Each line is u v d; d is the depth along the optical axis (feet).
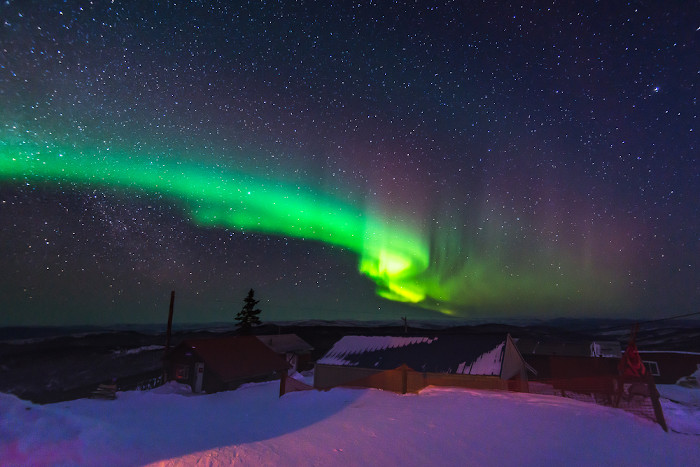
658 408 26.35
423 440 22.41
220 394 73.00
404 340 74.49
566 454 20.08
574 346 101.55
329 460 18.89
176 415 39.40
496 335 70.74
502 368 60.34
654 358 84.28
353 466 18.10
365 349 74.02
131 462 18.35
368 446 21.31
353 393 42.83
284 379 49.98
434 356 66.54
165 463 18.33
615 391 31.27
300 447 21.17
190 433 25.48
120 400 56.80
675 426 25.64
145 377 104.78
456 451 20.44
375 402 36.11
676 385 76.95
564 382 36.24
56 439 19.35
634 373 43.42
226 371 88.58
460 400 33.99
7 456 16.71
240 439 23.40
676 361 82.12
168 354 95.35
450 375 59.98
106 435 21.63
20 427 19.57
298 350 134.41
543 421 26.32
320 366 70.85
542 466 18.40
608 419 26.50
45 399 76.64
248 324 196.44
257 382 95.14
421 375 61.21
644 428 24.68
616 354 95.45
